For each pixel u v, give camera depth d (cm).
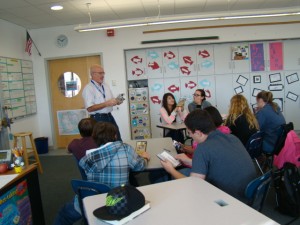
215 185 163
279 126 331
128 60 615
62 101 638
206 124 174
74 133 643
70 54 614
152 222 118
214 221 115
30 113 598
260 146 310
